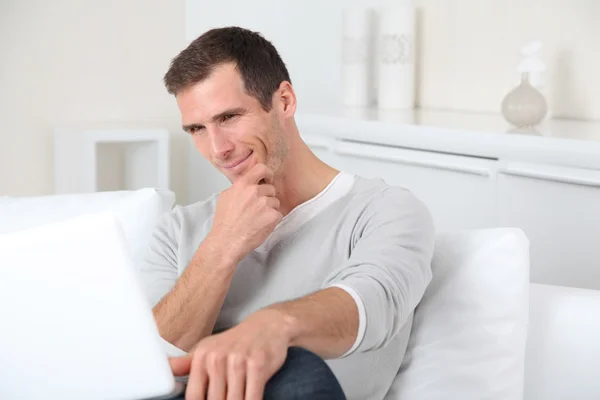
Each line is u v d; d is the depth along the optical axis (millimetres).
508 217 2988
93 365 1145
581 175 2744
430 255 1762
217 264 1805
